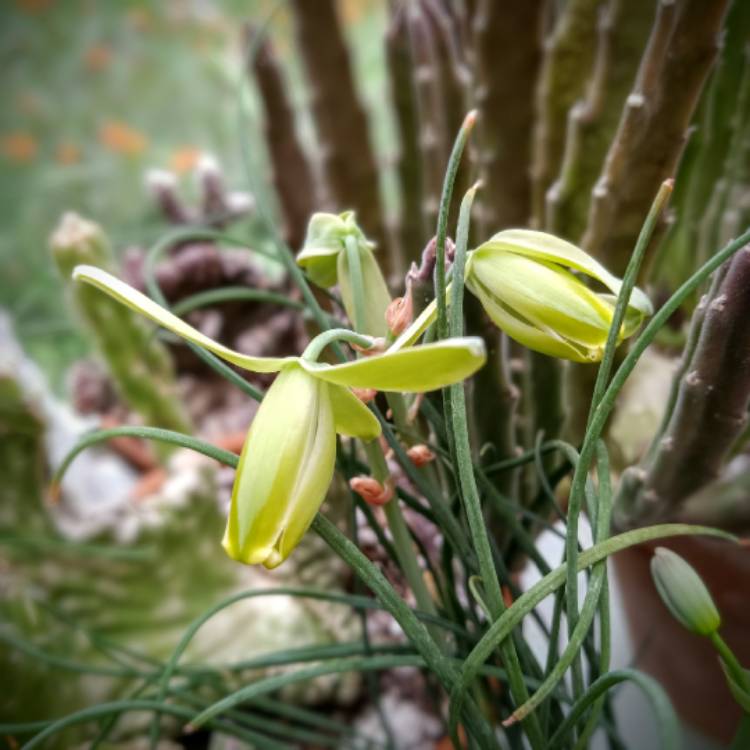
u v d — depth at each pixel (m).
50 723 0.14
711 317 0.12
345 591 0.21
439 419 0.12
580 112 0.17
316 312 0.13
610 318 0.10
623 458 0.18
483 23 0.20
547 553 0.22
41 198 0.56
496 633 0.10
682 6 0.13
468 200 0.09
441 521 0.12
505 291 0.10
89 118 0.63
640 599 0.17
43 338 0.41
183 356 0.31
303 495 0.09
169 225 0.32
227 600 0.13
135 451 0.31
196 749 0.21
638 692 0.20
